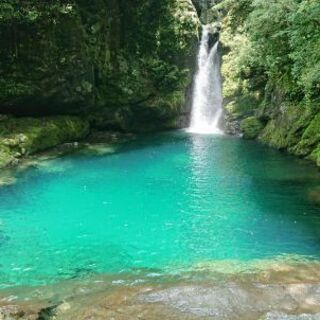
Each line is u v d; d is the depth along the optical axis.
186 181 17.20
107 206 14.65
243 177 17.62
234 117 26.66
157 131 27.00
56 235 12.47
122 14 25.44
